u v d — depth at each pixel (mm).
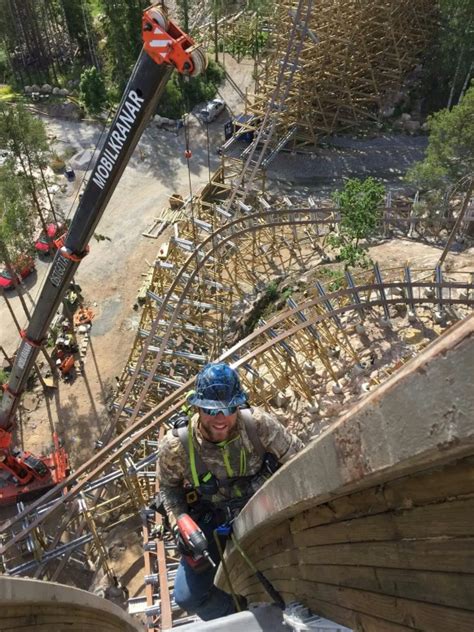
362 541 2828
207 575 6922
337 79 46719
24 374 22578
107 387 34031
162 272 30516
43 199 43906
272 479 3340
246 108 46469
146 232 42406
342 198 30797
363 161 46156
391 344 24844
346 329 26453
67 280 18344
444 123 33531
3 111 31984
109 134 14617
